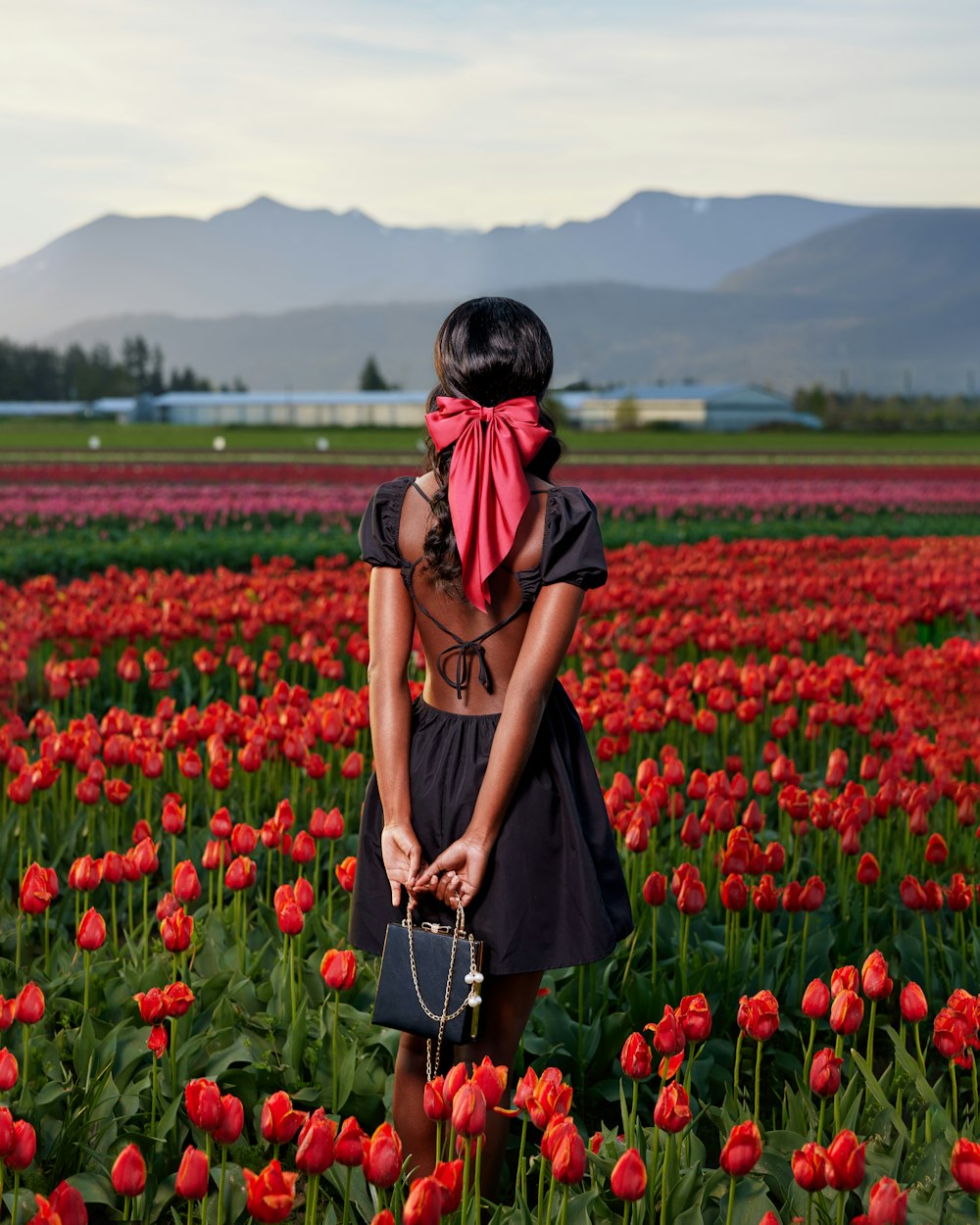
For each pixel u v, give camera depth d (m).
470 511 2.63
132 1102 3.28
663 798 4.61
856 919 4.65
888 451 64.25
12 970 4.03
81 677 6.91
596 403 136.62
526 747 2.60
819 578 10.59
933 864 4.48
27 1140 2.45
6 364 183.25
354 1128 2.26
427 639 2.81
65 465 43.06
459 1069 2.39
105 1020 3.73
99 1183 3.03
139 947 4.26
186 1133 3.34
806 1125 3.18
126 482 34.25
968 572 12.21
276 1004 3.81
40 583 9.71
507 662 2.75
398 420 140.25
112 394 186.00
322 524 23.14
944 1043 3.08
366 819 2.87
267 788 5.88
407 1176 2.78
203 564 16.28
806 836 5.52
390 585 2.81
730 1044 3.91
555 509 2.69
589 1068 3.78
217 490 29.28
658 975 3.99
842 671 7.12
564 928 2.69
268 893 4.96
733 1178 2.39
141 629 7.99
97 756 6.20
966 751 5.94
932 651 8.09
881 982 3.11
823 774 6.73
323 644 8.70
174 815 4.41
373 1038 3.61
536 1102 2.44
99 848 5.36
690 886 3.75
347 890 4.87
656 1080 3.78
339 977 3.12
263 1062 3.52
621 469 40.72
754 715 6.21
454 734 2.76
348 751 6.51
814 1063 2.82
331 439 79.94
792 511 26.44
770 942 4.34
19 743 6.63
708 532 21.19
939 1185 2.91
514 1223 2.72
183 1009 3.10
